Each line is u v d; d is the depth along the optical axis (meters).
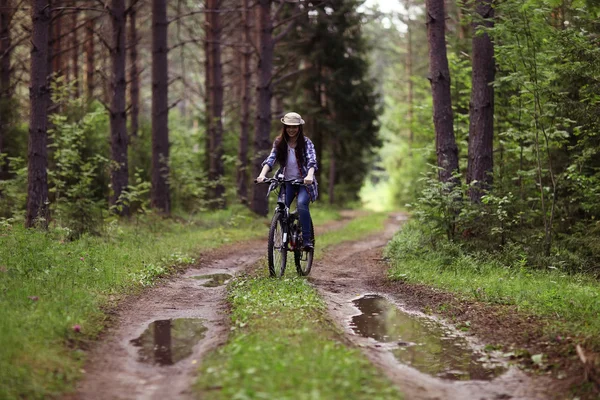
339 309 7.35
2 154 16.08
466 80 17.61
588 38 10.72
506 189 12.20
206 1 24.66
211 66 26.50
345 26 30.17
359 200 42.62
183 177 20.38
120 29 16.42
